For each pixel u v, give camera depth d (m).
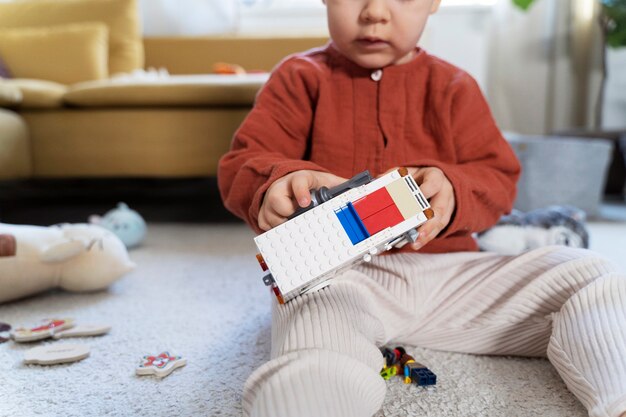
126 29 2.52
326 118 0.86
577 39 2.90
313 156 0.87
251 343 0.82
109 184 1.89
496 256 0.80
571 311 0.64
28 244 1.06
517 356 0.77
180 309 1.00
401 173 0.61
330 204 0.59
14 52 2.32
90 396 0.67
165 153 1.84
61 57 2.31
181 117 1.83
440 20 3.03
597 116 2.85
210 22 2.79
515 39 2.97
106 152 1.86
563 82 2.95
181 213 2.13
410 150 0.86
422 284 0.78
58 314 0.99
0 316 0.99
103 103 1.81
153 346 0.82
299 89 0.88
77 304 1.05
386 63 0.83
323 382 0.50
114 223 1.51
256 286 1.14
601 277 0.66
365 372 0.53
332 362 0.51
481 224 0.81
